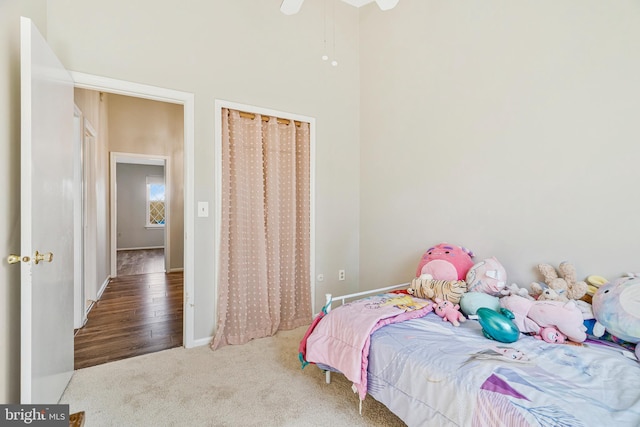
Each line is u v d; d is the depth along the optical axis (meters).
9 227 1.41
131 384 1.92
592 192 1.71
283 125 2.91
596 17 1.69
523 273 2.01
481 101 2.24
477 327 1.69
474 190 2.29
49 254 1.43
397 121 2.91
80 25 2.04
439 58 2.52
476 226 2.28
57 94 1.70
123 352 2.37
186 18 2.41
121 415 1.62
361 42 3.32
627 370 1.20
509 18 2.06
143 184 8.72
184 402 1.74
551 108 1.87
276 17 2.83
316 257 3.11
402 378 1.42
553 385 1.11
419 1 2.67
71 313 1.97
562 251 1.83
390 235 3.01
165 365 2.16
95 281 3.63
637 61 1.56
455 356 1.34
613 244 1.64
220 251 2.53
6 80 1.39
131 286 4.44
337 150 3.22
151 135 5.22
